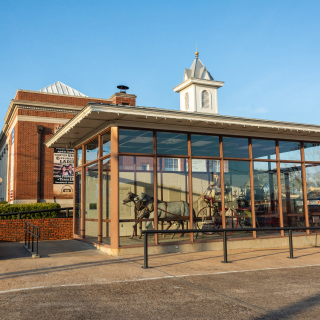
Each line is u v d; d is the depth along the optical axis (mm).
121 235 10641
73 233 14531
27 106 26062
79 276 7586
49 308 5469
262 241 12758
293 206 13641
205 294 6375
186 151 11906
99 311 5391
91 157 12750
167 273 8016
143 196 11062
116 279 7371
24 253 10648
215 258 10188
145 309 5523
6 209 17469
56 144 14602
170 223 11430
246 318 5195
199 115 10820
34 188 25672
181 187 11734
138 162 11117
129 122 10969
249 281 7387
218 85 20797
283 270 8555
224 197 12391
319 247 13102
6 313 5227
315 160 14383
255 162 13062
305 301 6020
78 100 27844
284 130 12609
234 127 12070
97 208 12008
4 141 36188
